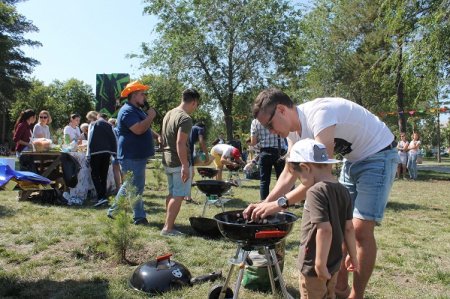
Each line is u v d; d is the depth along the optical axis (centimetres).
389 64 1697
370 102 2559
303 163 257
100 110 1274
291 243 511
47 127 920
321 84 2573
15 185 276
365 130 299
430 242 550
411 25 1507
